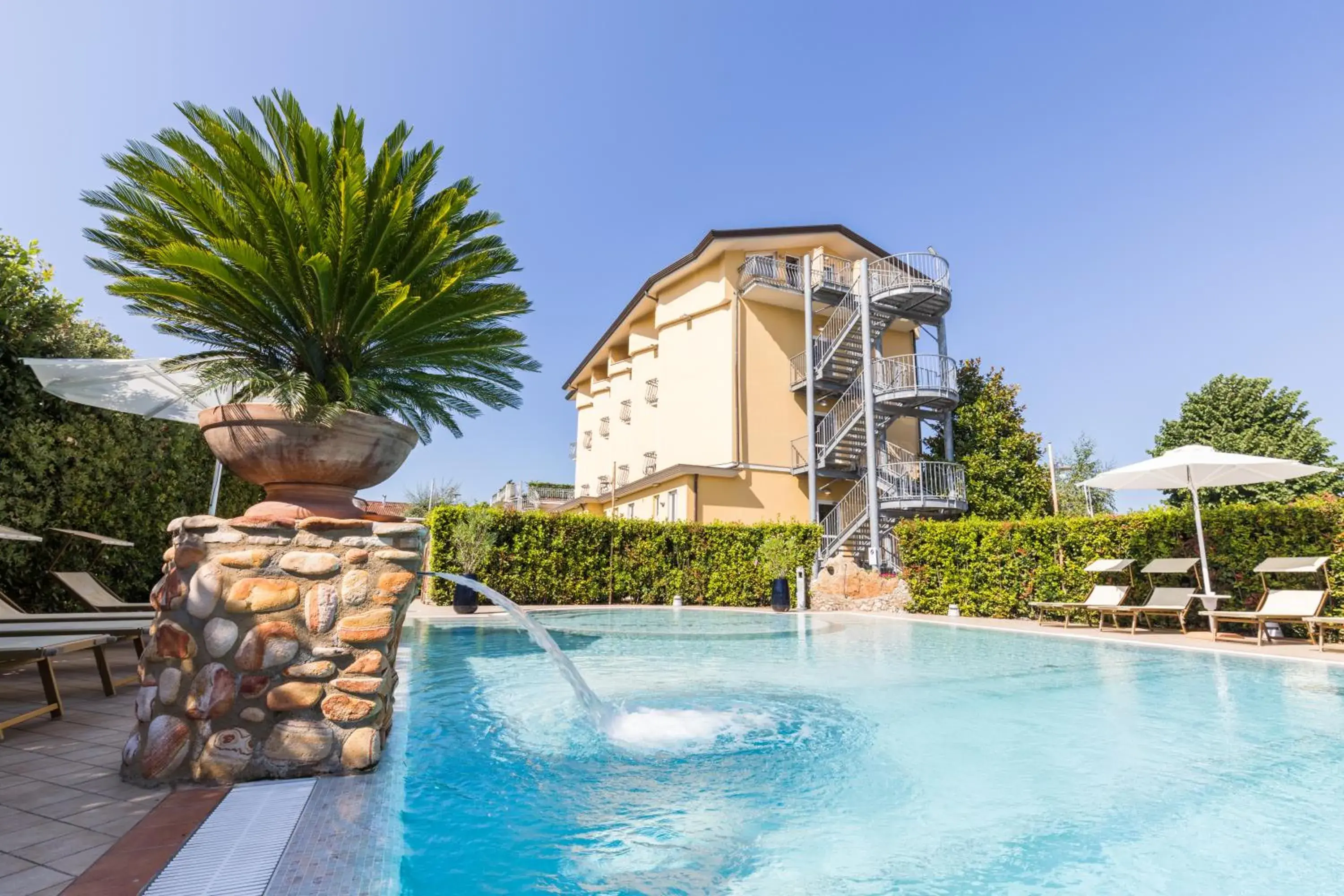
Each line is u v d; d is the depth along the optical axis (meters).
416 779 3.14
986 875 2.18
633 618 12.83
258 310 3.59
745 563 17.16
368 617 3.09
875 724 4.46
